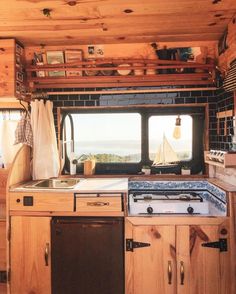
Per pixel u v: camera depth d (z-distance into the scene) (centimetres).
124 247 209
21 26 217
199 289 204
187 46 251
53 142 265
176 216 206
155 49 255
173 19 208
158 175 269
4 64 238
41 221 216
